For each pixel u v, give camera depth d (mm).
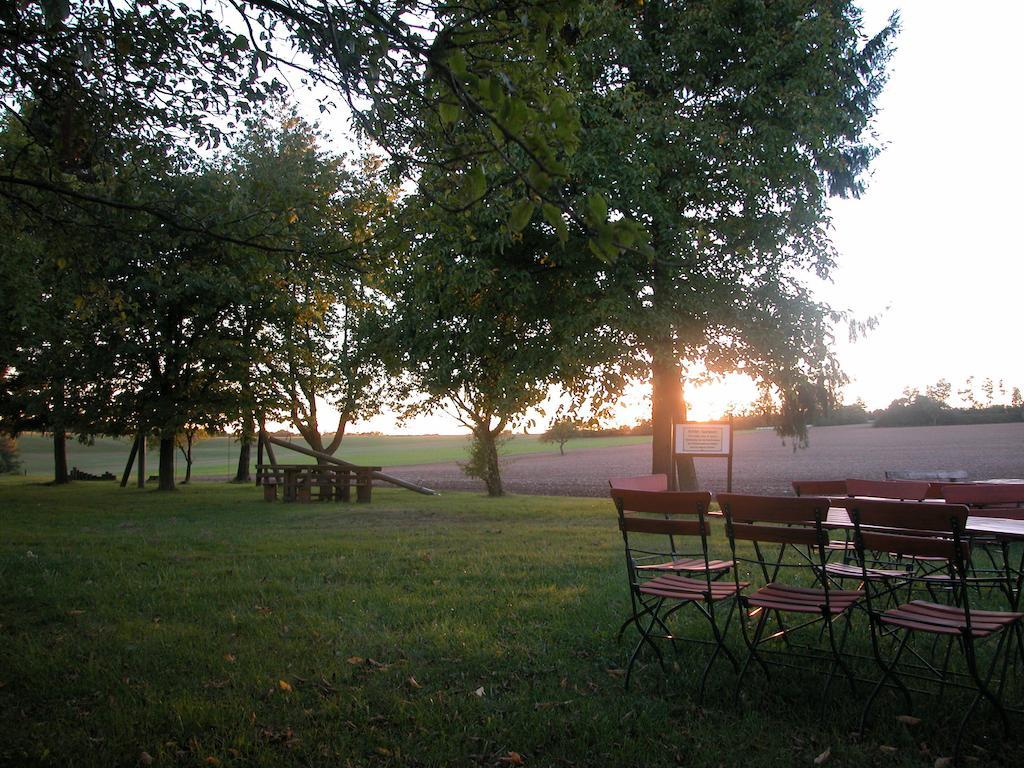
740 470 41969
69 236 7164
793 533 4820
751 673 5328
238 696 4941
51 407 28547
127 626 6652
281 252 7098
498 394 16781
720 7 15469
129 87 6727
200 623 6797
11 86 6496
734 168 14898
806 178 15883
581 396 18812
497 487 27375
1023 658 5004
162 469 31203
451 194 5043
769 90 15281
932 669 4664
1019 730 4285
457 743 4254
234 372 27594
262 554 10977
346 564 9852
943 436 62562
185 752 4168
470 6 4250
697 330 16172
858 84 18172
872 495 7605
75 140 6789
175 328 28406
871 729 4363
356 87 4539
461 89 2992
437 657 5738
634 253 15391
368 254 7387
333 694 5031
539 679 5254
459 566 9570
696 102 16312
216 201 7316
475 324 17203
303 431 32750
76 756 4082
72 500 24953
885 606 7164
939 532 4367
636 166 14570
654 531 5324
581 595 7621
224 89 6645
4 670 5465
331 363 30328
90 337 26547
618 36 15156
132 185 7328
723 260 16734
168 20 6211
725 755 4023
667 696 4914
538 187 2629
